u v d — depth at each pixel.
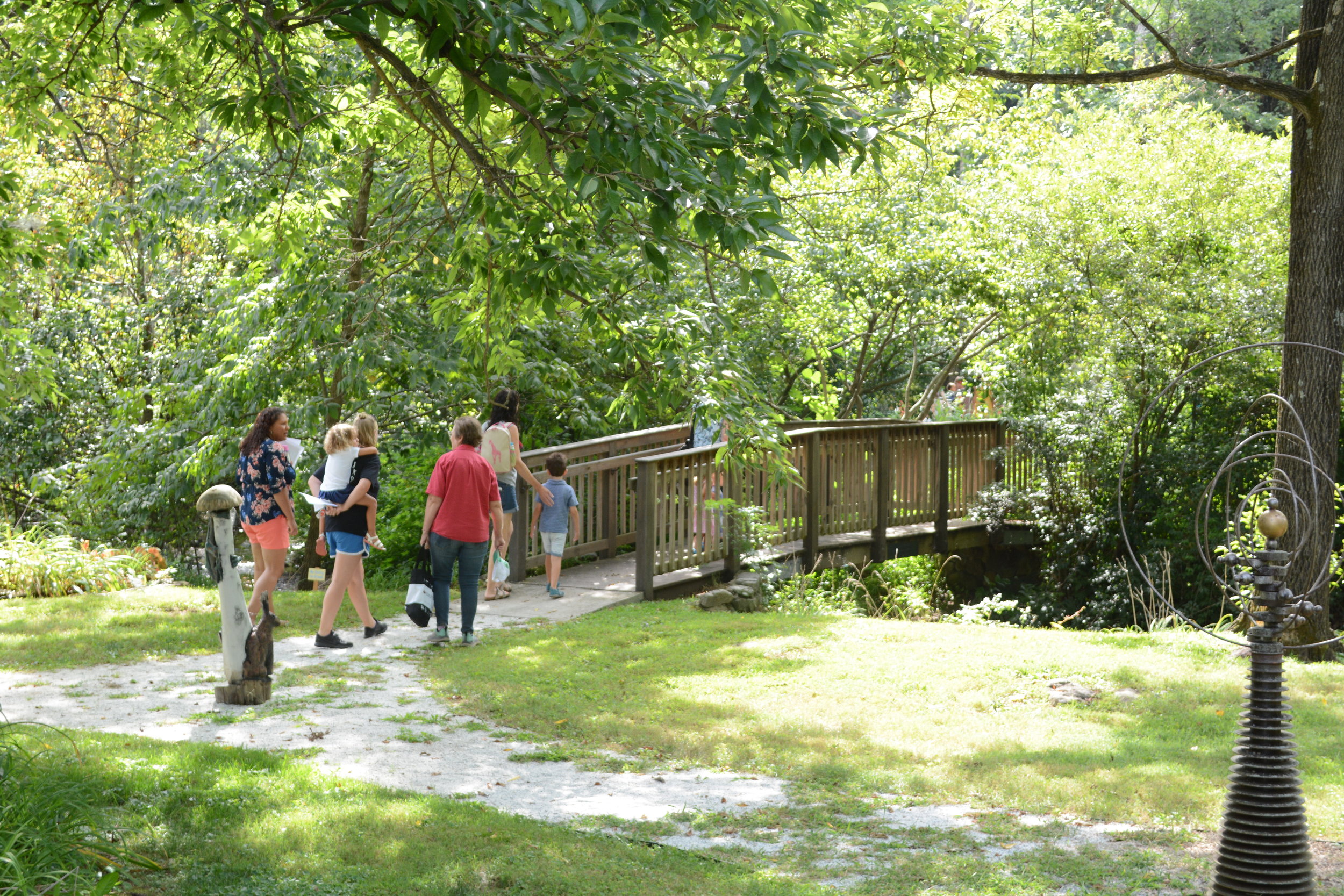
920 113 11.98
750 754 5.90
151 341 18.55
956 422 15.95
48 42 7.08
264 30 4.80
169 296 17.73
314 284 12.36
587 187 4.27
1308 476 9.21
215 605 10.17
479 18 4.18
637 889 3.84
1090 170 16.14
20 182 9.79
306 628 9.11
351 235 12.88
